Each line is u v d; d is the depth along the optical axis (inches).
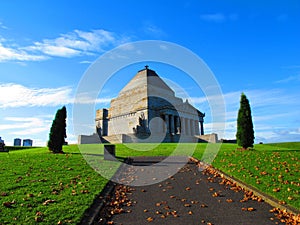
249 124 982.4
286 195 375.2
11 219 282.5
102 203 362.0
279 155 744.3
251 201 372.8
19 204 331.3
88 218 302.2
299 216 295.0
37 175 514.6
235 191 431.2
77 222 285.0
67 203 344.5
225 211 332.2
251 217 307.1
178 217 315.6
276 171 537.3
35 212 307.0
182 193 432.1
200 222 296.2
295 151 842.8
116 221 305.1
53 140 984.9
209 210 338.6
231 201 374.3
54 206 330.0
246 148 979.9
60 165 644.7
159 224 293.6
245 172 548.7
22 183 441.7
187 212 333.7
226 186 470.3
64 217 295.1
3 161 692.7
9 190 395.5
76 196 380.2
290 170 540.4
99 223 295.1
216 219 304.2
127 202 384.5
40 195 375.2
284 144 1239.5
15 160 714.2
